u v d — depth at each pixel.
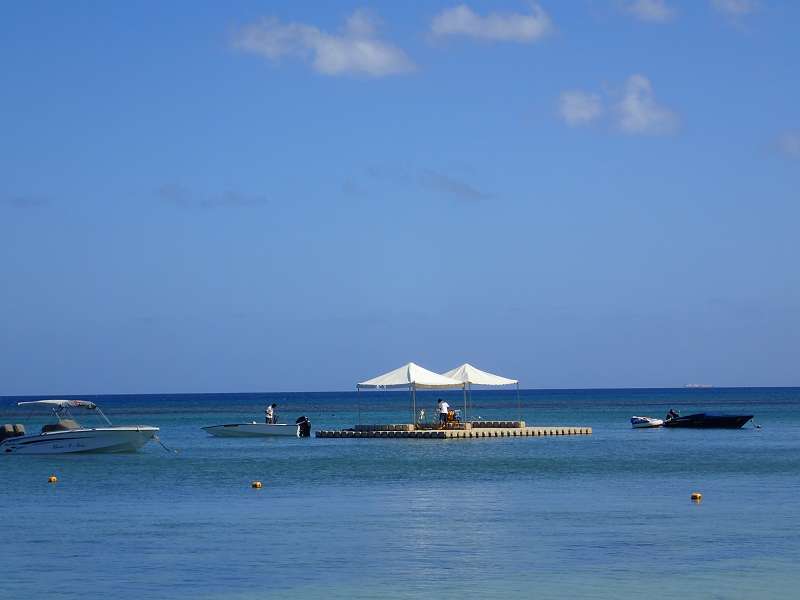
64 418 63.69
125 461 56.47
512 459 56.28
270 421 83.00
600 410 171.12
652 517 33.41
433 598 22.50
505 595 22.70
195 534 30.62
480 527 31.61
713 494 39.44
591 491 40.75
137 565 26.16
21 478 47.19
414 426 78.75
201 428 103.69
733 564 25.72
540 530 30.95
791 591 22.89
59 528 31.92
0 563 26.47
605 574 24.70
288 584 23.95
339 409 198.00
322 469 50.91
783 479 45.03
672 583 23.69
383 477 46.81
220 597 22.80
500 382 76.00
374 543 29.00
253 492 41.22
